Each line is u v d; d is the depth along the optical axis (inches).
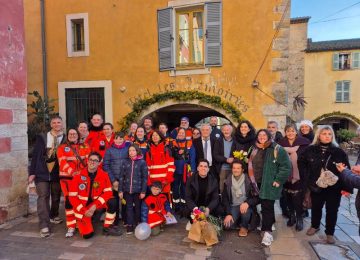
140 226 165.3
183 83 337.7
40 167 173.8
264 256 145.5
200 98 330.0
